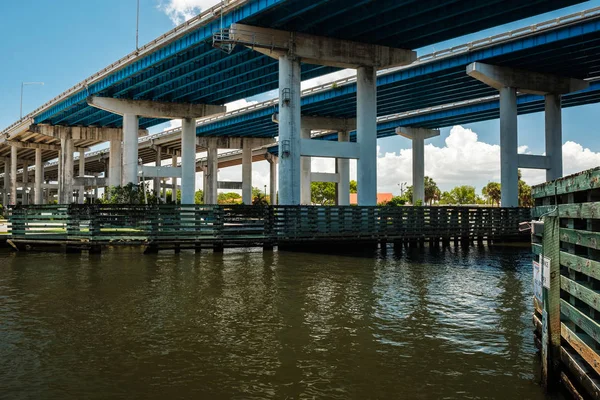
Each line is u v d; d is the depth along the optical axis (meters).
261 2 34.09
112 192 57.72
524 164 44.25
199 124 80.88
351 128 68.88
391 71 49.84
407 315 12.79
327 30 36.81
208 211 29.00
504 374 8.46
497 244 36.56
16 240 28.77
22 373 8.52
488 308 13.66
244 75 51.69
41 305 13.93
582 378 6.59
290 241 30.84
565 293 7.67
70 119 75.25
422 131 73.19
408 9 33.59
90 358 9.29
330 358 9.30
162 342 10.34
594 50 39.94
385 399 7.46
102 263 23.47
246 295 15.48
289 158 36.44
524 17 34.66
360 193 38.75
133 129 59.81
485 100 61.19
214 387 7.88
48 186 98.31
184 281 18.17
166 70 48.34
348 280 18.61
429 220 34.84
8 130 88.88
